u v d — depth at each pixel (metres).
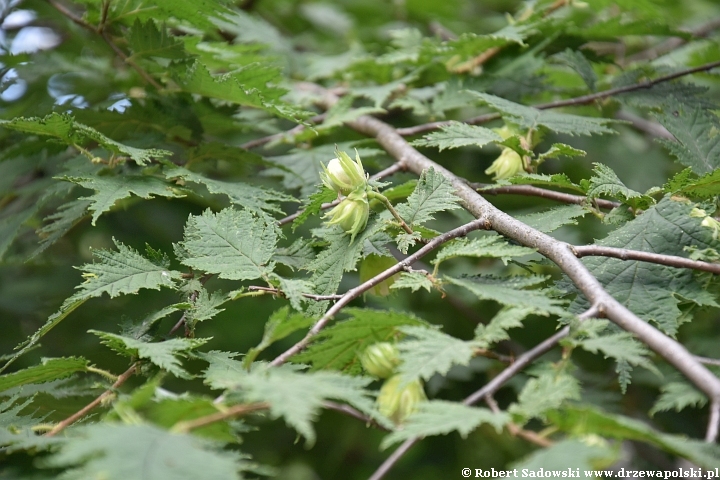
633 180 1.92
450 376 1.80
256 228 1.61
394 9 2.34
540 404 1.49
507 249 1.56
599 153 1.92
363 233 1.61
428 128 1.77
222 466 1.46
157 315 1.60
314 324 1.57
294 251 1.65
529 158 1.68
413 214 1.61
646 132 1.89
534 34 1.82
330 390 1.48
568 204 1.66
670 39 2.02
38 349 1.85
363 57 1.88
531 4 1.86
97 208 1.62
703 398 1.52
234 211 1.62
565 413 1.49
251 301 1.92
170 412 1.49
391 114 1.90
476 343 1.51
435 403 1.49
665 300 1.58
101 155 1.73
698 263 1.55
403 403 1.52
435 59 1.83
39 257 1.83
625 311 1.52
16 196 1.81
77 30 1.80
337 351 1.54
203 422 1.49
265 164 1.74
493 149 1.89
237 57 1.81
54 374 1.57
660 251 1.60
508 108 1.70
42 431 1.55
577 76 1.90
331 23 2.35
